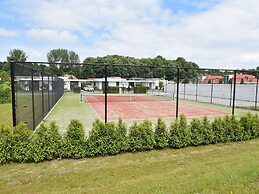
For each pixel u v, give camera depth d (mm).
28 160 5309
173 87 33750
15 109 6309
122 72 47406
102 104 20781
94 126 5949
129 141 6070
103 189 3643
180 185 3650
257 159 5160
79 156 5578
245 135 7531
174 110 16484
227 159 5254
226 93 23188
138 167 4938
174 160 5434
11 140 5219
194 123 6941
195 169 4484
